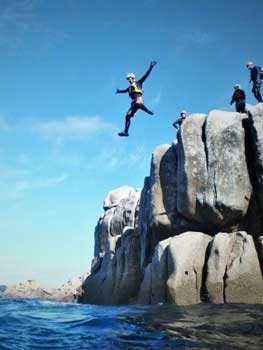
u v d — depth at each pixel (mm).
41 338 10656
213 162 22031
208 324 12117
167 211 23891
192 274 19438
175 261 19594
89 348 9430
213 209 21406
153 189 24609
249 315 13969
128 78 16969
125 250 28703
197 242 20156
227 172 21672
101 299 30734
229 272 18703
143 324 12367
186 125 23453
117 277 28641
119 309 17547
